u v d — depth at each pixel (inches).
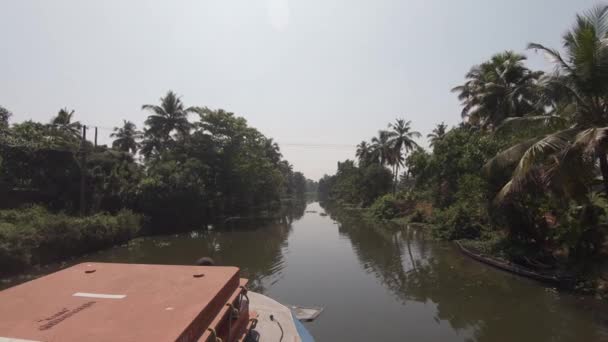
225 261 657.0
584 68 427.8
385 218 1475.1
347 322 351.6
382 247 791.7
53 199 957.8
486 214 682.2
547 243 539.2
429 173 1194.6
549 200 525.7
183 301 139.9
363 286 480.4
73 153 1015.0
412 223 1200.2
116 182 1076.5
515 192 491.8
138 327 116.2
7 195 866.1
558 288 434.9
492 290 443.8
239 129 1419.8
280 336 225.5
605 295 386.3
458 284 476.7
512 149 504.4
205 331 134.6
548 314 357.7
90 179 1029.2
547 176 447.2
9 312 125.8
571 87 457.7
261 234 1063.6
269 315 263.9
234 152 1416.1
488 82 1025.5
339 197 3639.3
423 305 400.2
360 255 704.4
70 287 152.7
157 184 1098.1
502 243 605.3
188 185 1159.6
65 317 122.8
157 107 1578.5
